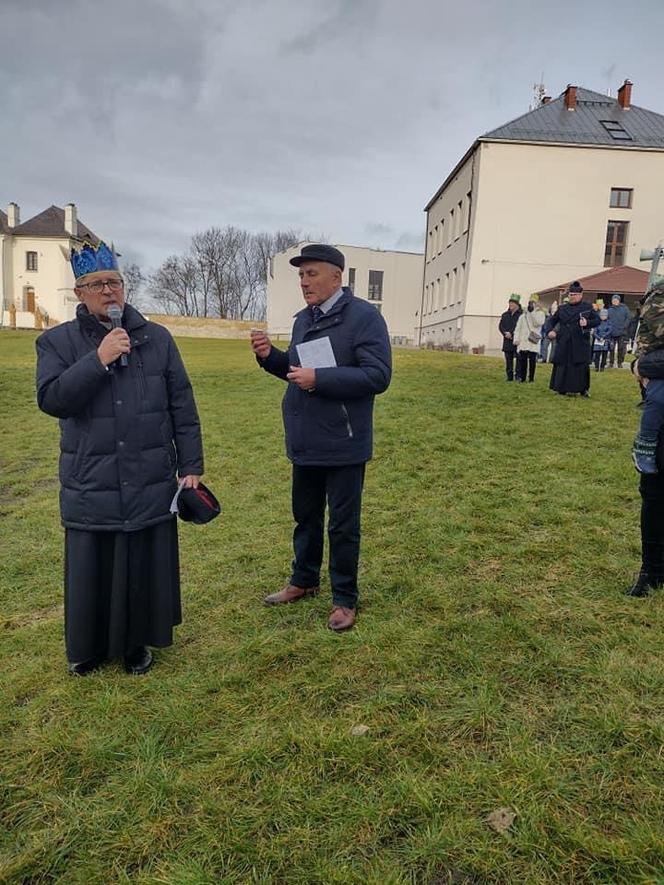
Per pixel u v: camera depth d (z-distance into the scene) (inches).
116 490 105.5
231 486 239.0
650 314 122.6
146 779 85.4
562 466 234.4
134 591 109.9
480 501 197.8
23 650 123.8
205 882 69.6
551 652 110.4
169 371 111.2
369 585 144.1
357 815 77.8
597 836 72.4
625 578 140.1
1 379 549.3
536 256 1158.3
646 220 1148.5
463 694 100.7
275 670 111.3
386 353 119.9
